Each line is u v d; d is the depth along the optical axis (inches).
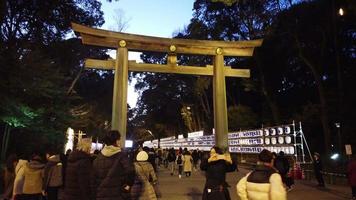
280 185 183.3
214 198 278.2
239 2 1310.3
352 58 1229.7
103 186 200.1
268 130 995.9
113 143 214.4
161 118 2800.2
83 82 1574.8
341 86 1084.5
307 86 1449.3
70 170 229.3
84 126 1284.4
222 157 288.8
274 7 1238.9
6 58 684.1
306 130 1283.2
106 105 1723.7
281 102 1501.0
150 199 353.1
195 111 2351.1
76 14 1051.9
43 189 373.1
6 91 675.4
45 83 730.2
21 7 930.1
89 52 1200.2
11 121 671.1
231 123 1512.1
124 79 676.7
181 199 549.0
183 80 2256.4
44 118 809.5
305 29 1192.8
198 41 730.2
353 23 1146.0
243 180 197.9
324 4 1127.6
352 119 1021.2
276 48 1327.5
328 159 1014.4
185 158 997.8
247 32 1414.9
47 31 1029.2
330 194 593.9
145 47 706.2
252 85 1472.7
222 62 738.8
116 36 686.5
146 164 362.6
